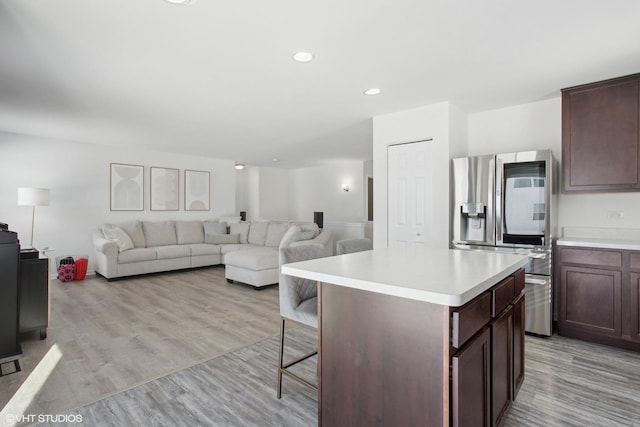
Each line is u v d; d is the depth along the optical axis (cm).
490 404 144
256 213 920
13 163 492
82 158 558
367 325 138
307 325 190
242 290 468
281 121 423
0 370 229
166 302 407
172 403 196
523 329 193
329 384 153
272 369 239
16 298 245
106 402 197
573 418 185
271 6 182
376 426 135
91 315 356
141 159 629
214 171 743
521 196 305
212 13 189
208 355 261
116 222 595
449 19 196
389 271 152
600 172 286
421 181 362
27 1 175
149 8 183
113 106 358
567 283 293
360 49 233
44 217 521
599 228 315
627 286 264
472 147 385
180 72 271
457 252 222
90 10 184
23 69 262
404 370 127
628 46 228
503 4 181
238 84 296
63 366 242
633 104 273
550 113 338
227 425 177
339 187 873
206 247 624
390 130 387
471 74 276
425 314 121
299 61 251
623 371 236
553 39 219
